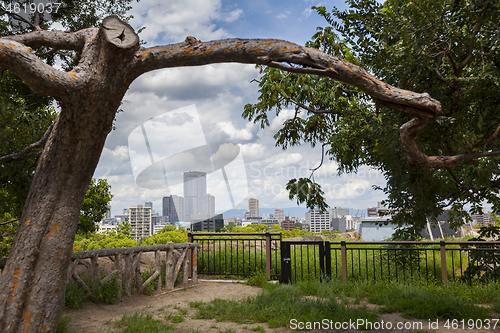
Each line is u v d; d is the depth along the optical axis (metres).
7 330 2.49
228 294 6.12
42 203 2.65
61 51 4.62
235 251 8.77
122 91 2.47
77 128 2.52
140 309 4.92
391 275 6.63
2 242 7.18
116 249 5.29
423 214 5.97
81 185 2.76
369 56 6.20
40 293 2.60
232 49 2.14
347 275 6.71
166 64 2.32
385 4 5.46
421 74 5.04
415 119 2.30
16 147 4.58
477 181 3.40
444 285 5.91
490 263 6.31
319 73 2.12
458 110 5.00
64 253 2.71
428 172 5.51
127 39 2.31
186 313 4.79
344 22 6.56
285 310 4.63
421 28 4.38
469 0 4.19
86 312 4.43
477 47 4.60
